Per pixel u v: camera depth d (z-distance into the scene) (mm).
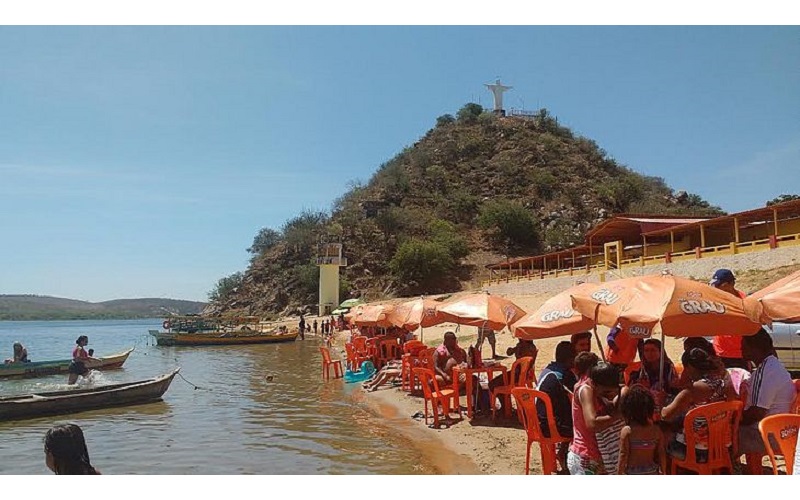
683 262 37031
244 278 112312
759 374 6328
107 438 12414
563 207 114750
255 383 21594
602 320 6855
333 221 110062
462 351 13383
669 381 7551
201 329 58281
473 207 115875
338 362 22656
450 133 142500
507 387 11312
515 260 67688
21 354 24578
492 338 19125
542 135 137375
